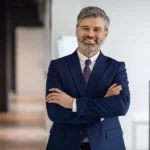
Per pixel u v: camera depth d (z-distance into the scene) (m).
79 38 2.46
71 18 6.38
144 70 6.41
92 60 2.53
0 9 12.38
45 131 9.16
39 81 19.20
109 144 2.44
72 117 2.44
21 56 19.06
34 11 16.97
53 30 6.39
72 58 2.56
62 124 2.50
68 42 5.83
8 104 12.59
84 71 2.52
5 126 9.93
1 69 12.54
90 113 2.41
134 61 6.39
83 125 2.45
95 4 6.34
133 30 6.37
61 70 2.54
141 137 6.39
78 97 2.50
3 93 12.55
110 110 2.43
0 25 12.47
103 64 2.53
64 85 2.52
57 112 2.46
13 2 15.47
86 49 2.46
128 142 6.40
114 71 2.52
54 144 2.49
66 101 2.43
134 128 5.83
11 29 17.83
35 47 19.06
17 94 18.41
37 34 19.03
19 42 18.98
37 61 19.11
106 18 2.46
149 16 6.36
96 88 2.49
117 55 6.36
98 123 2.44
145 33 6.38
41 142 7.92
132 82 6.41
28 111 12.70
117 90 2.46
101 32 2.44
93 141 2.41
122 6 6.34
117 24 6.34
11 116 11.64
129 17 6.35
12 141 8.04
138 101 6.43
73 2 6.37
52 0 6.38
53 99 2.47
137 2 6.34
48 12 8.40
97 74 2.50
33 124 10.18
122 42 6.36
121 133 2.53
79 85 2.50
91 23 2.41
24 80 19.16
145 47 6.38
